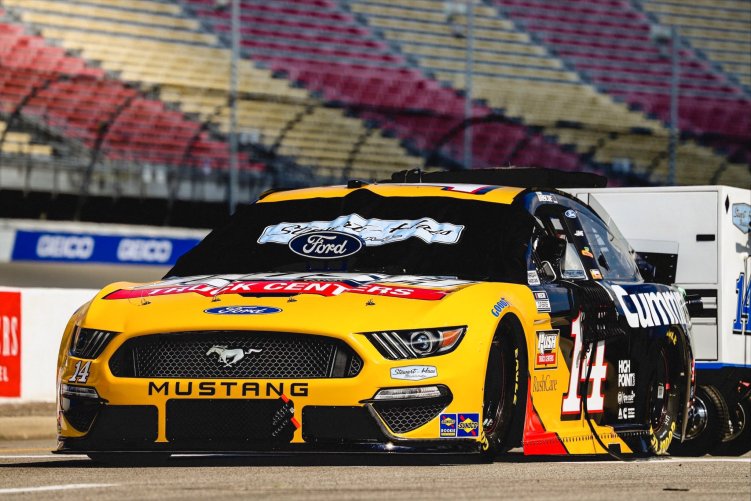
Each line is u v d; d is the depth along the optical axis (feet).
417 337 51.70
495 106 301.22
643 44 338.13
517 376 56.44
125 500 39.88
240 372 51.70
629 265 72.54
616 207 91.20
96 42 263.08
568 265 64.64
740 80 341.82
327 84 281.74
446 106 294.25
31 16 262.06
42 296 114.62
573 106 311.06
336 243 61.98
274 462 61.05
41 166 222.07
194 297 54.80
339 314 51.96
